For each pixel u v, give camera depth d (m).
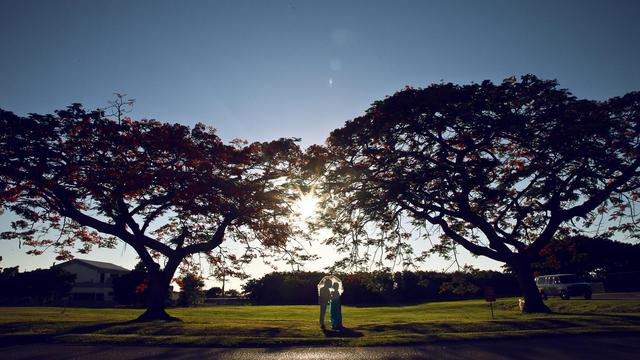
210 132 25.81
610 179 24.48
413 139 25.45
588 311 25.59
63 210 23.36
